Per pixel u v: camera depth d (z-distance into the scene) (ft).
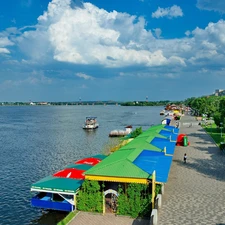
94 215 86.89
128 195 87.66
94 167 94.84
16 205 115.75
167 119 367.66
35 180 148.46
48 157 203.92
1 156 208.44
